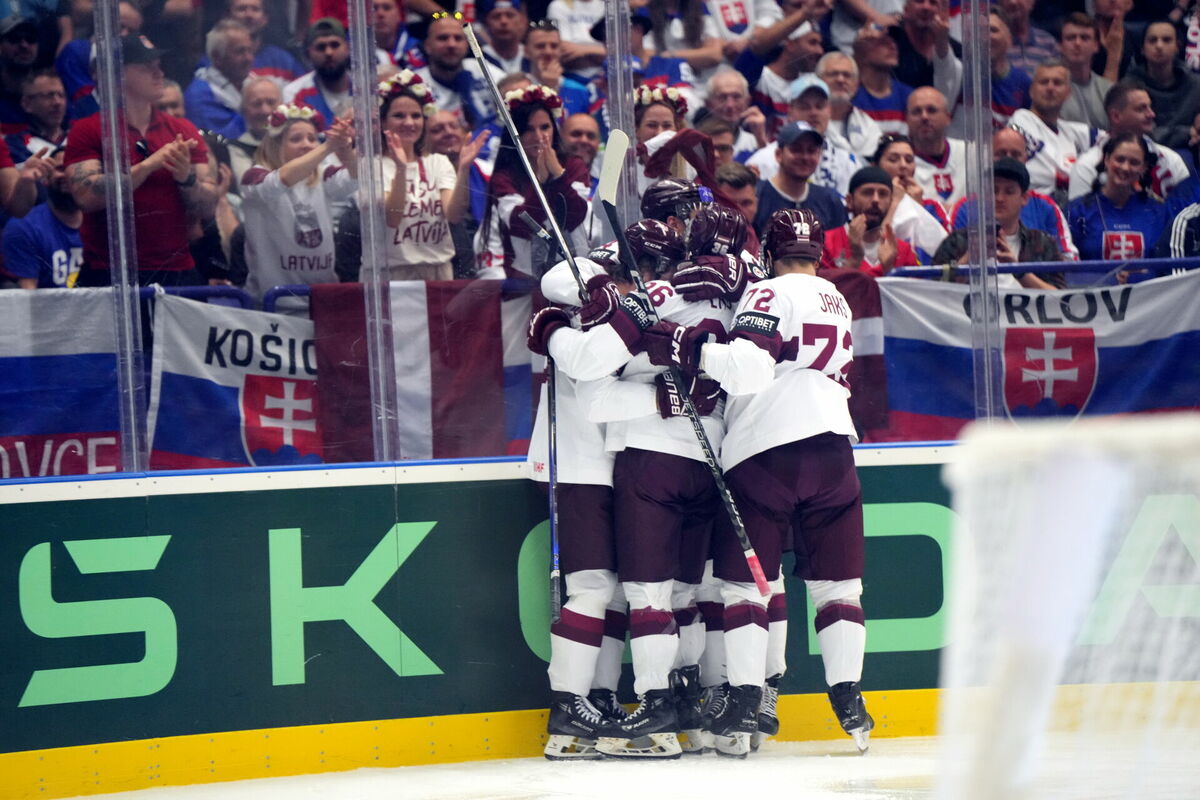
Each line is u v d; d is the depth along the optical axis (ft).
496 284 48.52
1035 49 52.85
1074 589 20.52
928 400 51.37
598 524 41.27
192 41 45.60
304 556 40.88
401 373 47.70
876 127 52.42
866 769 37.96
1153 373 52.70
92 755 38.60
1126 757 21.62
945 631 45.57
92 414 45.06
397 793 36.63
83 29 45.19
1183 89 53.78
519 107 48.88
